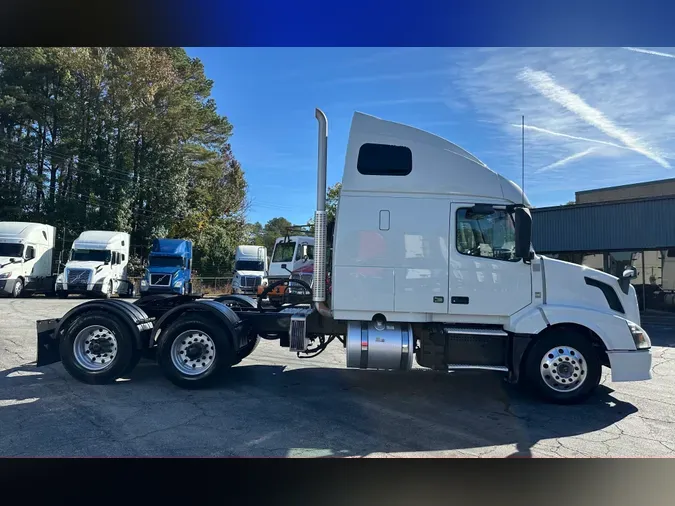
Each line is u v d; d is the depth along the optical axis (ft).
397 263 18.67
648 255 65.00
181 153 120.67
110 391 19.36
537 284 18.72
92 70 104.53
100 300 21.09
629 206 65.98
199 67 128.26
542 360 18.58
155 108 111.65
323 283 19.60
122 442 14.02
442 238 18.67
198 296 25.00
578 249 70.44
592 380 18.40
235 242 142.31
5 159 102.58
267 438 14.56
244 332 21.13
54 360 21.33
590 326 18.11
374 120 19.13
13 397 18.33
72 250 76.43
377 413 17.21
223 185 158.10
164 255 75.82
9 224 77.46
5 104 98.99
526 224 18.13
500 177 19.12
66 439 14.16
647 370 18.07
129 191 110.32
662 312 63.31
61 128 106.73
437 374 23.50
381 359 18.47
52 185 110.73
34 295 81.25
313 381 21.70
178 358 20.04
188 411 16.90
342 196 18.85
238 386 20.53
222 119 134.72
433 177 18.88
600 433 15.56
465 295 18.58
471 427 15.96
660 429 15.97
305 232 37.60
